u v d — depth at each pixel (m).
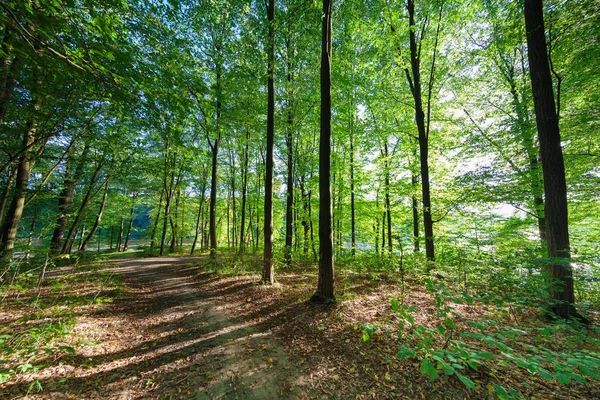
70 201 13.77
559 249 4.66
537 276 3.93
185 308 6.33
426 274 7.20
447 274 6.35
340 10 8.65
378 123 13.00
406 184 12.23
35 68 3.49
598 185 7.14
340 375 3.35
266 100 10.59
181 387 3.22
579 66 6.41
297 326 4.92
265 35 7.63
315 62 10.10
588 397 2.58
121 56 3.13
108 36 2.91
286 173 17.11
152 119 4.13
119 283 8.76
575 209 8.13
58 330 3.87
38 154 7.68
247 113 10.36
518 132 8.27
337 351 3.92
